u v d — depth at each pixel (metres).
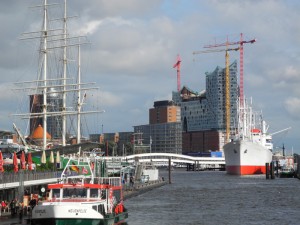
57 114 166.12
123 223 78.06
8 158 112.81
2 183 77.31
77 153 137.00
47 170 104.31
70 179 65.75
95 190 62.47
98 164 135.88
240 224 83.56
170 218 90.56
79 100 177.50
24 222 69.94
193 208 108.12
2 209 79.31
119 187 73.56
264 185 190.38
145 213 98.25
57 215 57.97
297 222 85.81
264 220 88.38
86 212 58.34
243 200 127.88
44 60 163.12
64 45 172.12
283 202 122.06
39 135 176.62
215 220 88.19
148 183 191.75
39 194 95.25
